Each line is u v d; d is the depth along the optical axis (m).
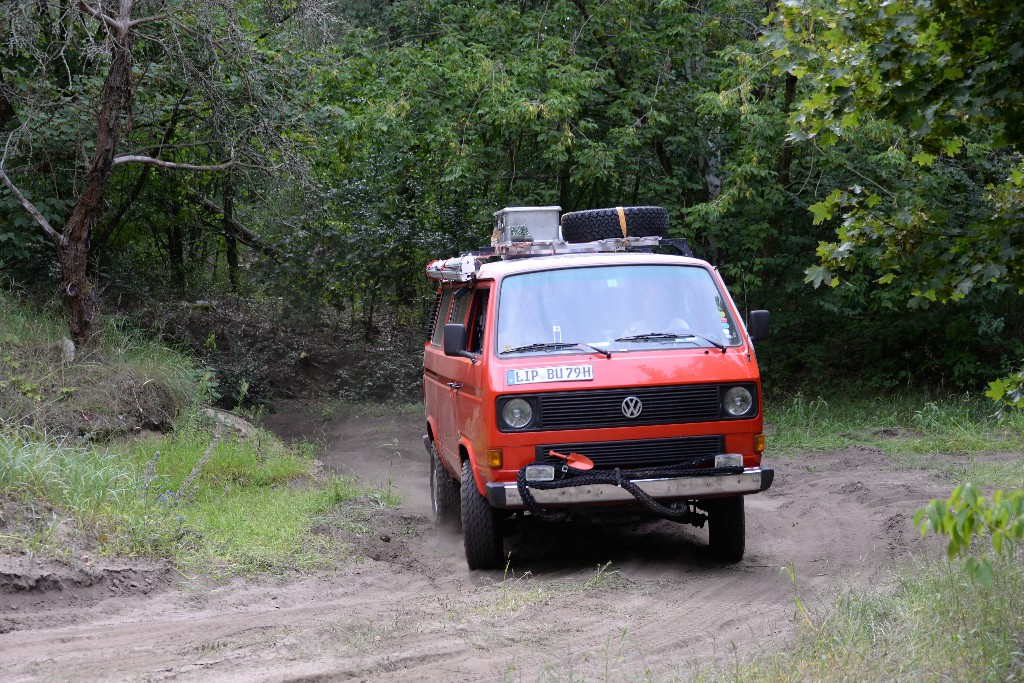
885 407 17.05
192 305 19.16
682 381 7.27
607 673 4.89
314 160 18.25
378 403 18.88
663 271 7.96
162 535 7.77
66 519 7.57
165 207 18.97
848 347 19.86
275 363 19.62
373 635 5.82
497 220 10.02
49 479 8.05
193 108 16.17
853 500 10.19
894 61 4.95
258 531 8.66
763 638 5.58
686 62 19.09
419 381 19.09
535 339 7.55
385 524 9.61
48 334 12.59
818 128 5.37
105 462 9.38
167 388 12.61
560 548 8.68
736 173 16.17
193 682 4.99
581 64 17.30
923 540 8.00
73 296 12.60
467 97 16.86
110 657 5.43
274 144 15.55
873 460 12.73
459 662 5.30
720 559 7.88
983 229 5.39
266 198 17.48
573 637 5.76
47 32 13.88
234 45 14.56
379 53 20.12
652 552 8.31
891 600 5.85
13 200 14.05
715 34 18.78
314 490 10.96
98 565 7.02
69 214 14.31
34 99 13.50
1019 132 5.09
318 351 20.47
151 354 13.42
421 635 5.84
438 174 18.33
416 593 7.24
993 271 5.17
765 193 16.61
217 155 16.75
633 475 7.12
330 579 7.65
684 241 8.78
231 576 7.50
